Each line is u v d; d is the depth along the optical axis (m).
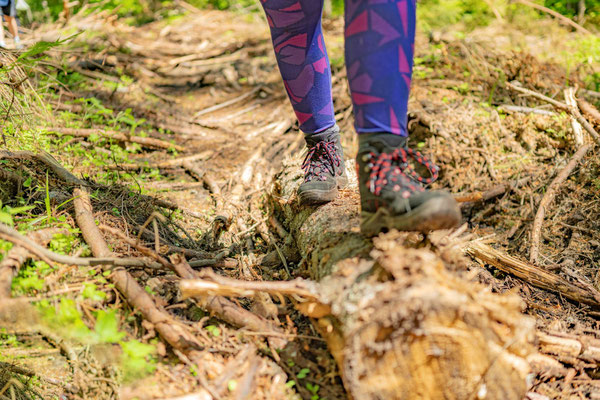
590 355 1.87
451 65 4.25
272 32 2.04
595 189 2.77
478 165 3.15
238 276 2.35
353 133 3.72
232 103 4.41
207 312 1.96
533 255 2.49
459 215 1.58
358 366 1.49
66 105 3.80
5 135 2.76
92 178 2.88
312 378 1.78
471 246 2.45
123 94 4.32
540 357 1.84
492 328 1.52
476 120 3.38
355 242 1.84
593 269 2.42
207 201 3.03
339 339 1.65
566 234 2.65
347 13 1.74
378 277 1.60
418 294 1.44
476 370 1.51
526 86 3.88
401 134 1.75
